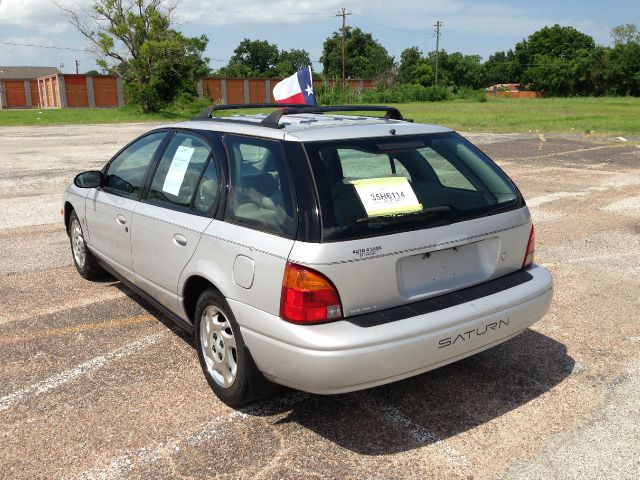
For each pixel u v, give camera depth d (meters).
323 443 3.23
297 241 2.97
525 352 4.32
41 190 10.89
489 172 3.78
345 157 3.29
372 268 3.00
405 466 3.04
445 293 3.30
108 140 22.25
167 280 3.99
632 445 3.20
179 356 4.27
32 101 77.38
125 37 45.75
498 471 3.00
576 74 105.12
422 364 3.07
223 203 3.52
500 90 113.75
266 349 3.10
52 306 5.21
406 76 118.75
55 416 3.50
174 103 47.75
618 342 4.48
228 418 3.47
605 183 11.53
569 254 6.82
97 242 5.19
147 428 3.37
